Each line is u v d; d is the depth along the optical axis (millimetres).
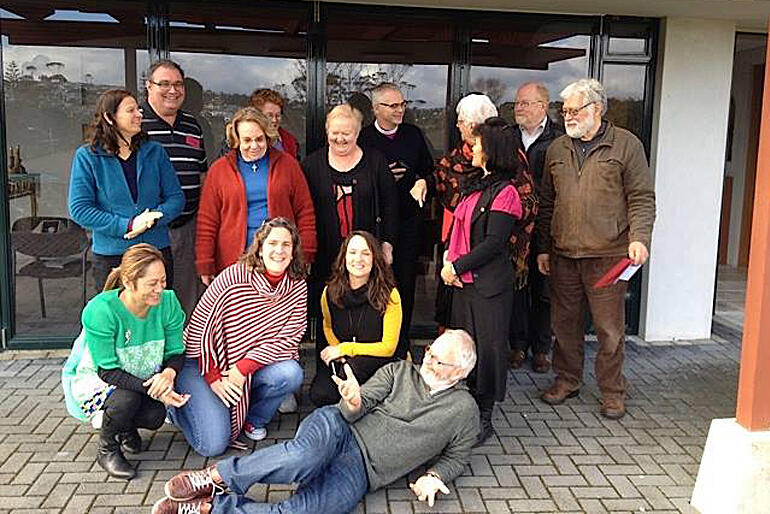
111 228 3549
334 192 3893
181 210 3863
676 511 3035
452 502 3055
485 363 3477
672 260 5352
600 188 3764
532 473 3326
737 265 8453
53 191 4730
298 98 4906
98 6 4605
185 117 4195
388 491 3121
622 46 5188
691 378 4656
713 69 5164
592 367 4805
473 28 4984
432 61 4984
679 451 3588
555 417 3979
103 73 4684
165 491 2834
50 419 3766
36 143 4668
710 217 5336
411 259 4336
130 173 3615
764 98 2826
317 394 3688
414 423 3004
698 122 5211
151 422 3287
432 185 4398
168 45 4715
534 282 4578
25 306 4836
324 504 2799
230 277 3367
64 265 4809
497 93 5098
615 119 5281
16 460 3318
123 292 3113
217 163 3750
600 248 3814
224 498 2768
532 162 4438
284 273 3408
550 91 5152
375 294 3562
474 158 3455
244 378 3373
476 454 3510
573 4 4688
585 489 3191
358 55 4910
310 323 5086
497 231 3361
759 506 2885
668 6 4695
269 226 3350
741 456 2871
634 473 3348
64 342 4867
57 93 4652
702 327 5484
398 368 3158
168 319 3227
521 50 5062
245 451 3467
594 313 3938
